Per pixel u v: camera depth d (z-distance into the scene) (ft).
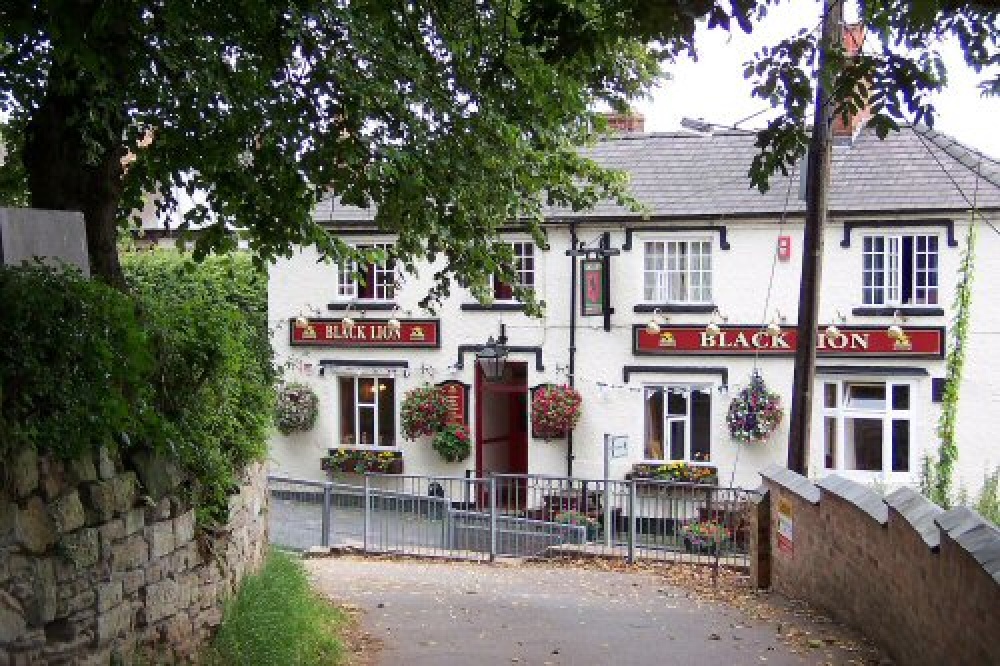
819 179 46.19
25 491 17.56
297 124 27.58
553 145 36.11
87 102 27.61
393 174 28.81
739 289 72.49
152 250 59.06
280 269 81.76
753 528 45.98
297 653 27.32
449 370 78.59
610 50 30.48
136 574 21.77
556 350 76.18
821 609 38.24
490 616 36.76
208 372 26.03
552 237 75.97
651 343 74.08
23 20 23.86
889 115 23.86
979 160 71.05
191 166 30.91
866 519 32.96
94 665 19.77
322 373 81.00
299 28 25.82
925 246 69.31
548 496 66.23
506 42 29.40
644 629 34.81
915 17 19.71
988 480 57.93
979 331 67.92
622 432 74.79
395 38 29.81
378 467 79.82
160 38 25.49
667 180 75.41
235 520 29.86
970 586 23.63
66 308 19.22
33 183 30.07
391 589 42.29
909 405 69.41
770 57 25.29
